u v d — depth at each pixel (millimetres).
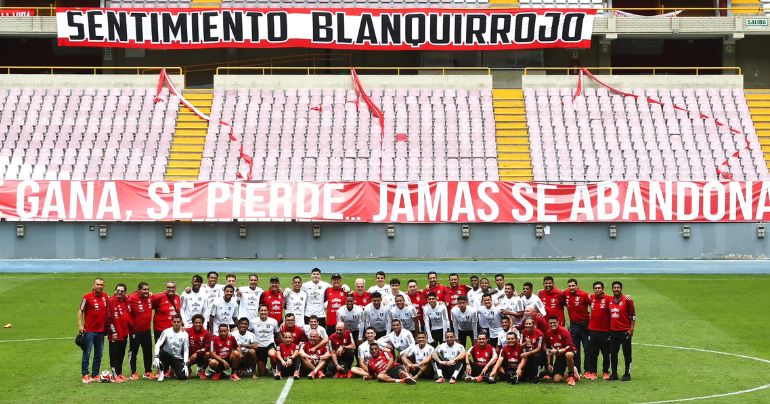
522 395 21297
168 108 53406
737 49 60062
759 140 52125
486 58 58656
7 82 54219
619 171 49938
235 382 22641
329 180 48625
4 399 20766
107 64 60844
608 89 54781
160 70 60219
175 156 50688
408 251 47344
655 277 39969
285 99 53969
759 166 50406
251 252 47281
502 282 25328
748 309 32781
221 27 55719
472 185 47531
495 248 47438
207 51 60906
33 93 54062
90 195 47219
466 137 51906
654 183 47594
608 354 23266
